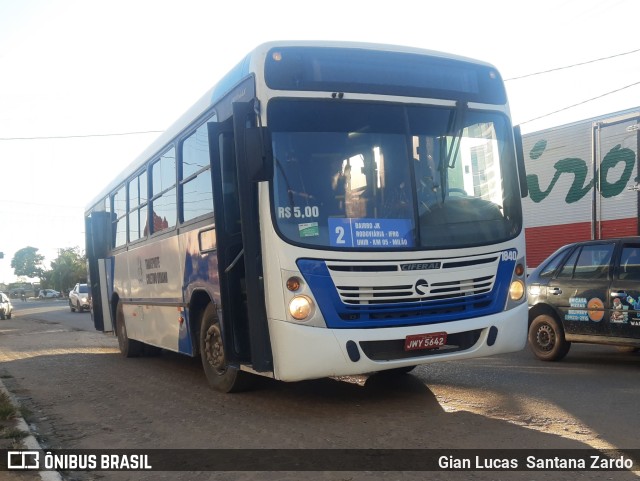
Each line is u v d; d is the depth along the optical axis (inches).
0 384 370.0
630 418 244.8
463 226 265.1
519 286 275.1
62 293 3678.6
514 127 291.0
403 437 226.8
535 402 275.4
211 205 291.6
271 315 241.9
